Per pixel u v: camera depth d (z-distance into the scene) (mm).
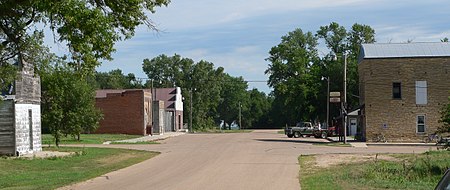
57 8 15008
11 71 22625
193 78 127875
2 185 19516
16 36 18500
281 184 19047
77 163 29156
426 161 26422
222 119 149125
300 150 39469
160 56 133750
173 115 100250
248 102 147625
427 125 51750
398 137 52000
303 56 89000
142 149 40844
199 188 18109
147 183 19891
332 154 35125
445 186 8328
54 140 49969
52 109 43000
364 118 53562
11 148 31656
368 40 87938
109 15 16359
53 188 18531
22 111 32875
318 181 19625
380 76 52531
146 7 16734
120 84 136500
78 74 16812
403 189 17156
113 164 28984
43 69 21875
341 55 83875
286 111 112750
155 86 131875
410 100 52094
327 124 73812
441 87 51750
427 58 51969
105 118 75438
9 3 15648
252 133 87875
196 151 38375
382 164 26156
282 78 91250
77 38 15703
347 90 79250
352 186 17969
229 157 32469
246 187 18250
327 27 89625
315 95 80812
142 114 74938
